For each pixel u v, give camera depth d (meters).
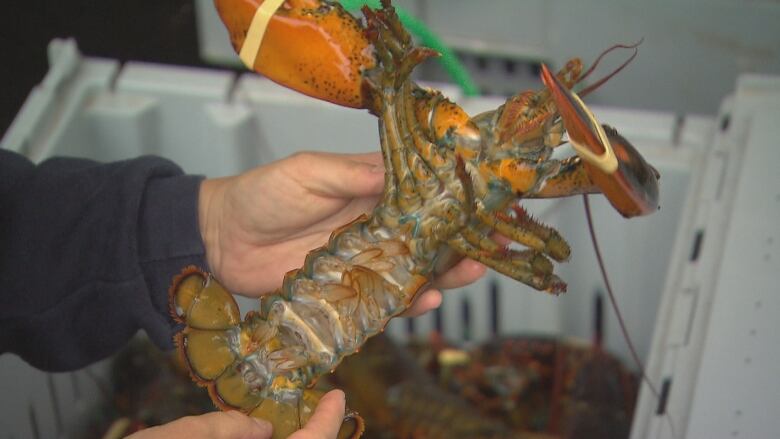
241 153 0.96
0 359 0.83
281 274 0.75
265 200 0.71
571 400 0.96
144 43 1.43
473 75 1.15
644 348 0.95
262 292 0.77
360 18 0.60
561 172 0.58
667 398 0.70
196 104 0.96
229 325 0.65
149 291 0.73
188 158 0.97
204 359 0.64
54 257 0.74
